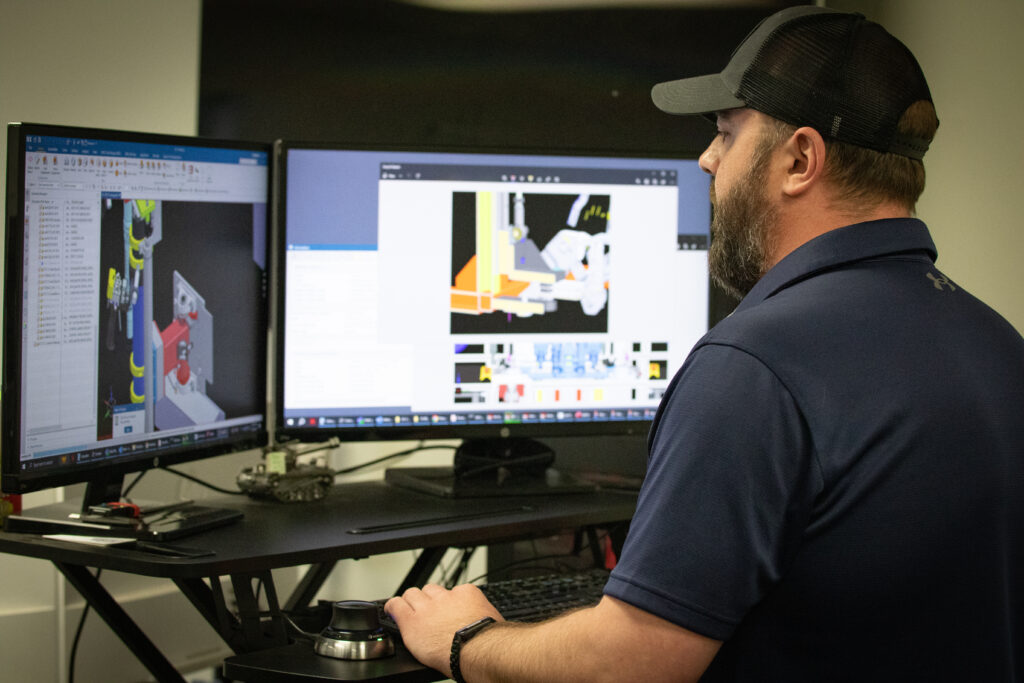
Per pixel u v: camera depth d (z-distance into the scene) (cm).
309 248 165
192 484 203
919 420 83
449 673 107
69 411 134
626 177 175
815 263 93
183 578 127
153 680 200
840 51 94
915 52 208
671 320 179
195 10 224
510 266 172
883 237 92
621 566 87
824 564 83
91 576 137
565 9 217
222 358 159
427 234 169
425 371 170
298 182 164
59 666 186
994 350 90
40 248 130
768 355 84
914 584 82
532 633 97
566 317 175
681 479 84
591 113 219
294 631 129
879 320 86
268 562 128
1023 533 89
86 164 135
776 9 220
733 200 99
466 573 215
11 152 126
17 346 127
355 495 169
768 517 82
